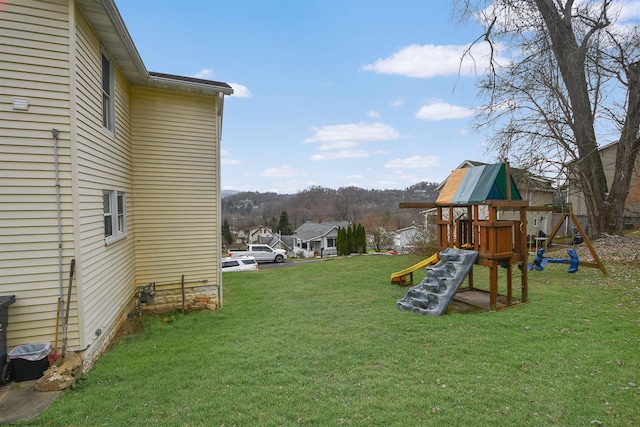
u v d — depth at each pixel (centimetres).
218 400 348
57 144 422
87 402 353
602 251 1230
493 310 650
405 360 432
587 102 1359
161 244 764
